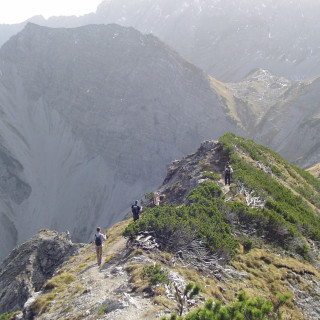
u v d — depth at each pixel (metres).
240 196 26.33
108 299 13.66
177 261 17.23
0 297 37.66
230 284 16.25
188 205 24.42
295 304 16.27
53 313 15.93
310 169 82.00
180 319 8.96
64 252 42.91
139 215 25.09
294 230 22.36
